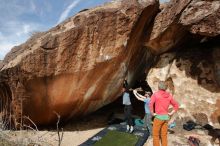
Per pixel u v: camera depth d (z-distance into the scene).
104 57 8.12
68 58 7.84
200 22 7.34
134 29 8.25
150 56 9.95
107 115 9.98
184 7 7.64
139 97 8.78
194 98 8.64
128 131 8.14
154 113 6.11
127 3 8.15
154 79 9.48
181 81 8.97
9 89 7.92
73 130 8.49
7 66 7.73
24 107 7.89
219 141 7.41
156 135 6.07
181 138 7.55
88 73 8.09
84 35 7.91
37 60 7.62
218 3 7.10
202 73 8.77
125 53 8.50
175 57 9.32
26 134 7.59
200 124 8.30
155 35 8.67
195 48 9.37
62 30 7.98
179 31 8.58
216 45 8.97
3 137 6.62
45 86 7.83
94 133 8.25
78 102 8.48
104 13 7.97
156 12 8.70
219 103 8.29
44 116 8.26
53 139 7.65
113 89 9.16
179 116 8.67
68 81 7.99
